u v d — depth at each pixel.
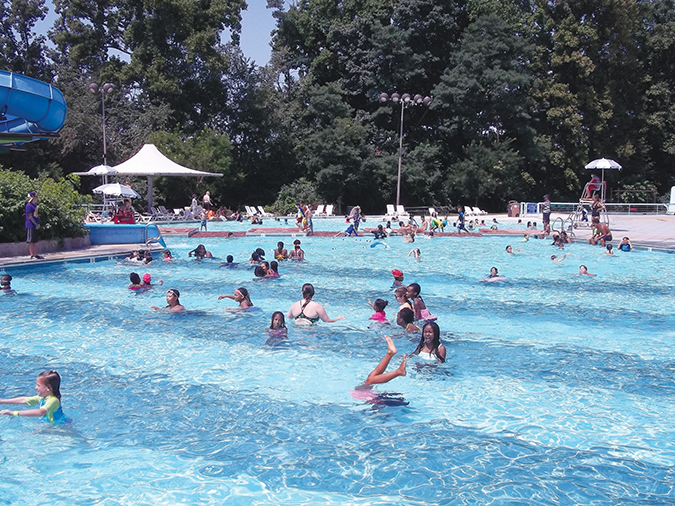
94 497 4.69
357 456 5.38
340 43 45.59
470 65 42.41
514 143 44.72
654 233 25.34
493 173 42.22
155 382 7.30
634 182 47.69
